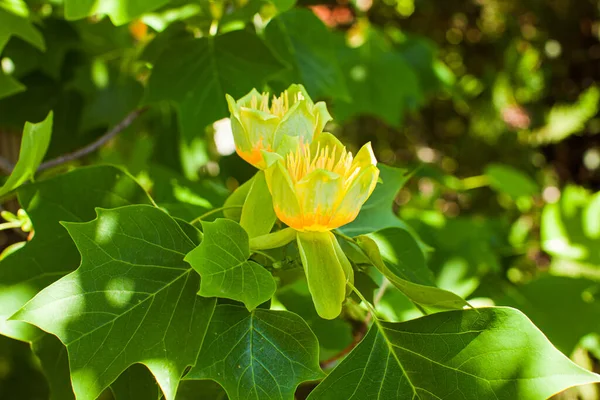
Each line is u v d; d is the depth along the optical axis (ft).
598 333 1.95
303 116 1.23
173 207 1.70
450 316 1.20
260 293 1.12
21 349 3.81
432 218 2.72
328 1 2.70
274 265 1.30
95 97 2.48
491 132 6.68
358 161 1.21
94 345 1.10
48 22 2.35
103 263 1.15
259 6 1.82
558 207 2.34
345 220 1.18
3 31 1.87
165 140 2.72
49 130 1.48
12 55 2.38
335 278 1.17
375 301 1.39
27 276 1.33
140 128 2.93
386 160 6.74
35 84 2.53
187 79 1.82
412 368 1.18
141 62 1.89
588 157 6.66
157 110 2.73
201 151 2.84
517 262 2.80
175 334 1.13
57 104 2.58
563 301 1.99
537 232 3.74
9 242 2.50
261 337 1.16
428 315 1.20
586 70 6.63
